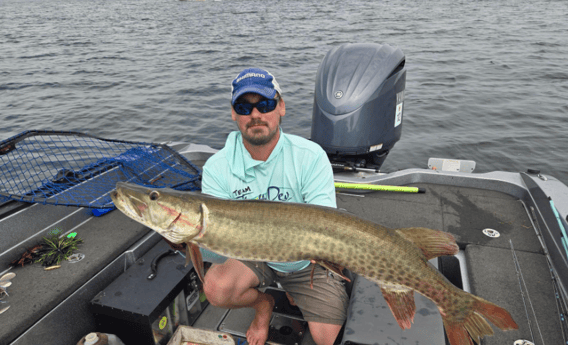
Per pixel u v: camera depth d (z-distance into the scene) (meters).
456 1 49.69
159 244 2.71
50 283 2.19
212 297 2.10
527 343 1.91
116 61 16.19
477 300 1.62
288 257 1.64
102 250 2.49
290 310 2.44
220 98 10.24
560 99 9.45
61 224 2.71
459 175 3.49
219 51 17.69
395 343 1.90
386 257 1.60
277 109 2.04
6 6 76.75
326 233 1.60
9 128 8.42
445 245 1.63
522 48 16.62
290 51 17.17
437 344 1.90
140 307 2.13
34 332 1.98
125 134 7.96
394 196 3.37
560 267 2.30
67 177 3.07
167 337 2.29
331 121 3.54
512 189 3.33
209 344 2.25
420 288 1.64
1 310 2.00
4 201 2.60
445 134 7.46
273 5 52.53
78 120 8.84
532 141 7.10
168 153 3.65
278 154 2.13
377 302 2.17
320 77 3.72
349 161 3.79
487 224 2.91
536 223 2.87
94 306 2.18
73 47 20.61
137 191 1.71
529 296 2.21
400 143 7.07
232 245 1.67
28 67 15.29
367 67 3.57
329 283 2.14
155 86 11.75
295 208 1.64
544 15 31.11
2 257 2.35
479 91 10.24
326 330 2.10
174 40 22.02
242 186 2.21
